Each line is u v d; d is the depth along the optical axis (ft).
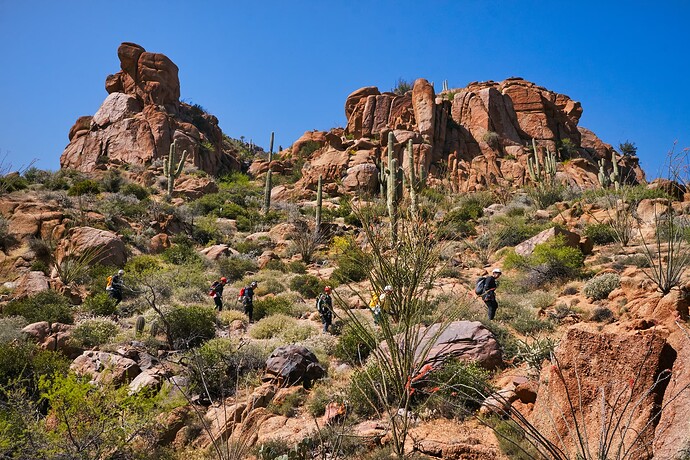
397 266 29.86
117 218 103.40
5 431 28.94
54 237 88.17
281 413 36.58
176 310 55.06
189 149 181.16
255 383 42.09
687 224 68.90
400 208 32.55
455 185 137.69
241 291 62.80
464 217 100.32
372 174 151.53
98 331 53.16
